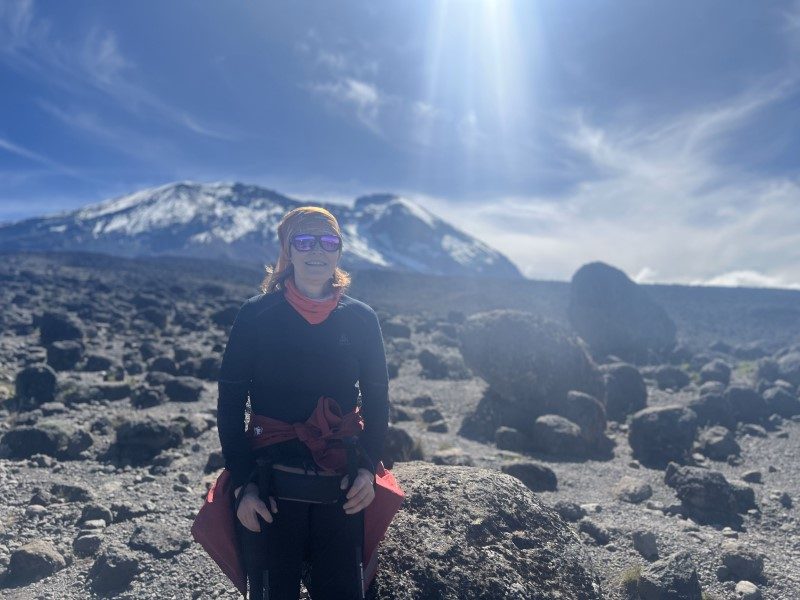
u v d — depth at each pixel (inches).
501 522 155.2
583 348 453.1
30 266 2171.5
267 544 107.4
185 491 261.7
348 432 113.9
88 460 303.9
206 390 493.0
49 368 430.9
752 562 209.3
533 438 383.2
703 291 2108.8
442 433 412.2
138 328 843.4
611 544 224.8
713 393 452.8
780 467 355.9
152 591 175.6
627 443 400.5
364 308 119.3
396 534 146.0
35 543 196.9
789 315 1608.0
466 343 449.1
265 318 113.0
